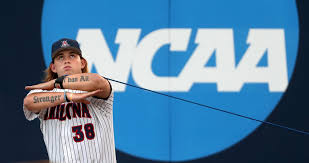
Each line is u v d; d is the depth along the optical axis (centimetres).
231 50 1359
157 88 1353
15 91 1336
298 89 1337
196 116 1339
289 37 1360
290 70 1348
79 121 724
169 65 1359
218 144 1330
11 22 1362
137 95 1348
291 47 1356
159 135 1338
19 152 1315
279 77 1345
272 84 1344
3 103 1329
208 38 1366
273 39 1361
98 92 685
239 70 1352
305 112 1327
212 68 1355
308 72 1343
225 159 1327
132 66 1360
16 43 1355
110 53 1365
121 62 1361
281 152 1318
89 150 711
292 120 1327
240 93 1344
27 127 1326
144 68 1359
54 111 741
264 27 1366
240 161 1323
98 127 729
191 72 1355
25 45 1357
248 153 1323
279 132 1323
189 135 1335
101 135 724
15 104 1332
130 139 1334
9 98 1332
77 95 684
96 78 692
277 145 1320
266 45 1359
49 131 737
